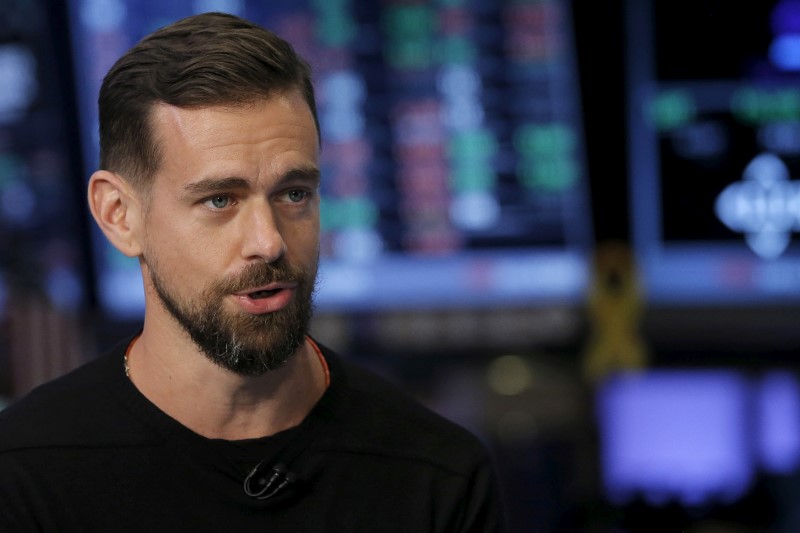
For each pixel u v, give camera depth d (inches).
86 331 316.8
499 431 299.6
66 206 320.8
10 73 315.6
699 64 288.7
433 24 302.8
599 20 288.2
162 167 115.5
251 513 119.6
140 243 122.3
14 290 312.2
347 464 125.3
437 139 306.8
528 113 301.4
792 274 292.8
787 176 291.7
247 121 113.3
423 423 132.3
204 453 119.0
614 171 295.9
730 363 297.0
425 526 124.9
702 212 295.0
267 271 113.3
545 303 304.5
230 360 114.7
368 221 310.7
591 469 294.5
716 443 295.6
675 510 291.0
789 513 287.7
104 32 312.5
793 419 293.3
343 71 307.9
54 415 122.2
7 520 114.7
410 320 309.1
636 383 299.0
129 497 117.8
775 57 286.7
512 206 305.3
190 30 117.6
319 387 129.3
